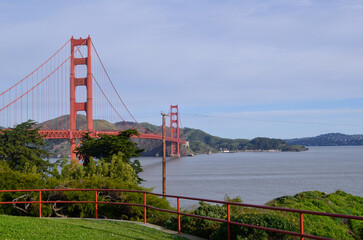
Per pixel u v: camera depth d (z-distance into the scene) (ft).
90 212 76.84
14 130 197.47
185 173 536.01
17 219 46.93
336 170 583.99
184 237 43.27
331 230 70.59
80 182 87.40
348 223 79.51
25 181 86.28
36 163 191.93
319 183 393.09
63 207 80.02
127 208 73.41
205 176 486.38
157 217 59.57
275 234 40.88
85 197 77.46
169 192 316.40
